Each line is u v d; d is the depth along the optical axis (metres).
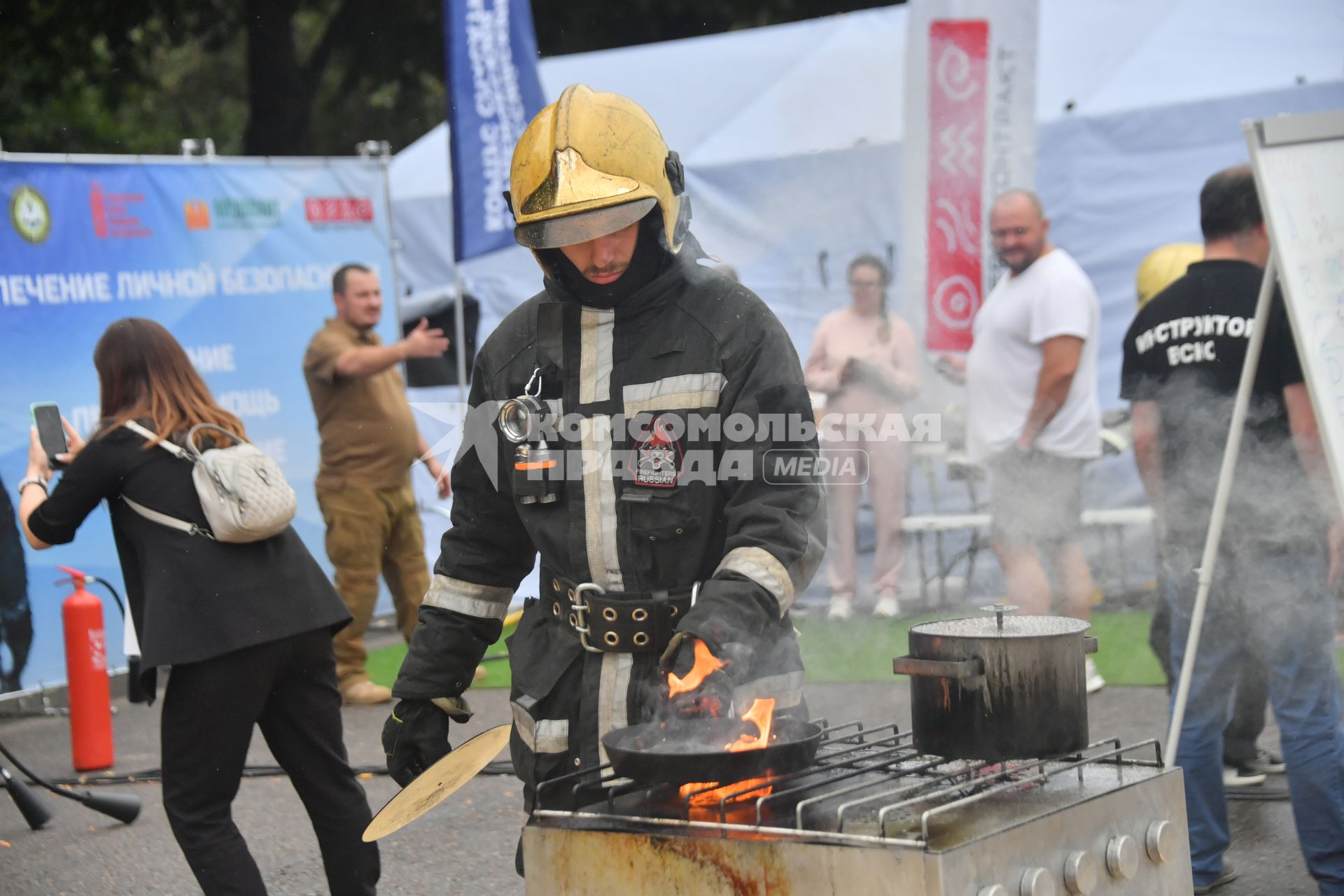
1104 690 5.64
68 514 3.23
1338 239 3.34
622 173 2.13
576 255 2.20
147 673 3.11
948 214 5.62
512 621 4.57
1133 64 7.29
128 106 17.70
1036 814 1.82
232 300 7.24
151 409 3.26
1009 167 5.56
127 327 3.31
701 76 8.20
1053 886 1.78
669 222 2.18
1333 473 3.19
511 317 2.41
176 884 4.16
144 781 5.36
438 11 13.82
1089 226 7.19
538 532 2.30
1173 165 7.02
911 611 6.96
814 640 6.54
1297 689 3.29
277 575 3.23
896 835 1.75
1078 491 5.62
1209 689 3.47
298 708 3.31
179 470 3.20
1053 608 5.70
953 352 5.74
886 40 7.59
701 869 1.80
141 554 3.20
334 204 7.74
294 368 7.54
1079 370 5.59
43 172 6.41
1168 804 2.06
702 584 2.21
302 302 7.57
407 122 16.66
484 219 6.29
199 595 3.12
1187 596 3.55
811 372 6.61
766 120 7.37
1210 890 3.53
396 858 4.26
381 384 6.34
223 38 14.22
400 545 6.54
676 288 2.23
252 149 12.98
